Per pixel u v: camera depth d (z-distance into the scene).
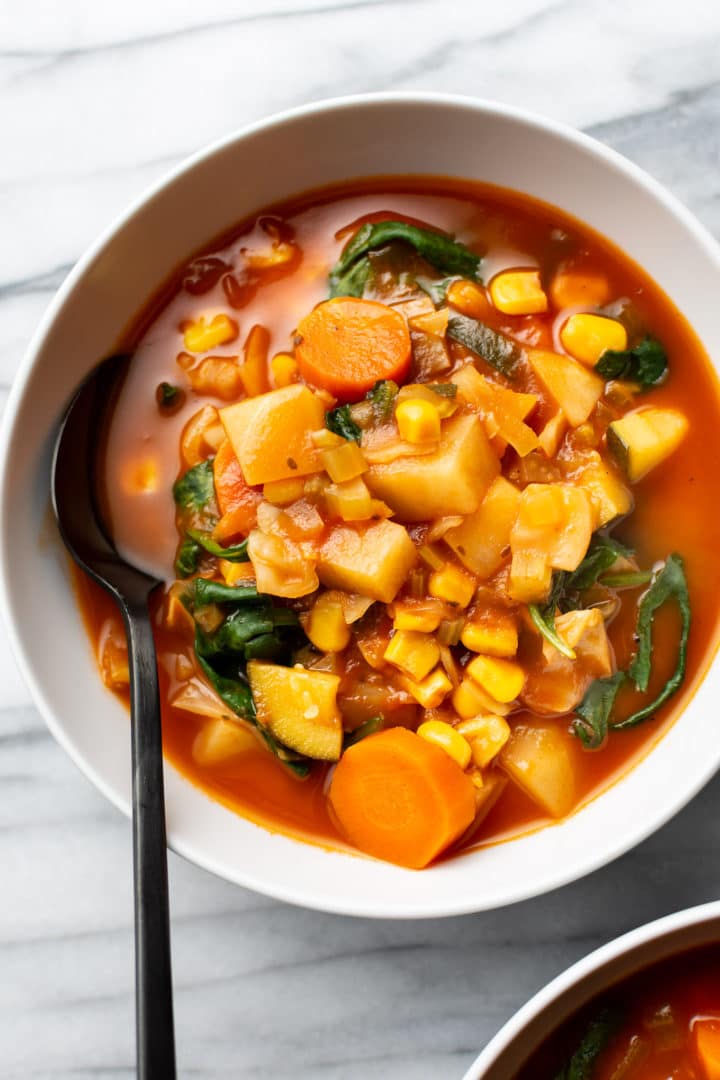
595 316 0.50
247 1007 0.52
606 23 0.53
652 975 0.49
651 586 0.50
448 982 0.52
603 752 0.50
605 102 0.53
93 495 0.50
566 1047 0.49
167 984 0.46
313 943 0.52
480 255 0.51
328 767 0.50
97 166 0.53
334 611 0.49
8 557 0.49
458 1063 0.52
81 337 0.50
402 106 0.49
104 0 0.53
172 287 0.51
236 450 0.49
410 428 0.48
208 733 0.50
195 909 0.52
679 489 0.50
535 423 0.50
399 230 0.51
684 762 0.49
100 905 0.52
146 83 0.53
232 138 0.49
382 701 0.50
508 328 0.51
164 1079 0.45
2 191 0.53
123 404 0.51
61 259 0.53
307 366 0.50
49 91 0.53
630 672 0.50
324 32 0.53
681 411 0.50
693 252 0.49
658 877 0.52
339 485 0.49
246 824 0.50
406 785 0.49
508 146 0.50
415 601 0.49
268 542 0.49
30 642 0.49
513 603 0.49
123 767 0.49
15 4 0.54
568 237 0.50
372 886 0.49
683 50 0.53
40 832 0.53
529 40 0.53
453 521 0.49
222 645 0.50
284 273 0.51
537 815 0.50
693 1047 0.49
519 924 0.52
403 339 0.50
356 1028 0.52
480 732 0.49
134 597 0.50
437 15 0.53
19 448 0.49
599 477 0.50
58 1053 0.52
